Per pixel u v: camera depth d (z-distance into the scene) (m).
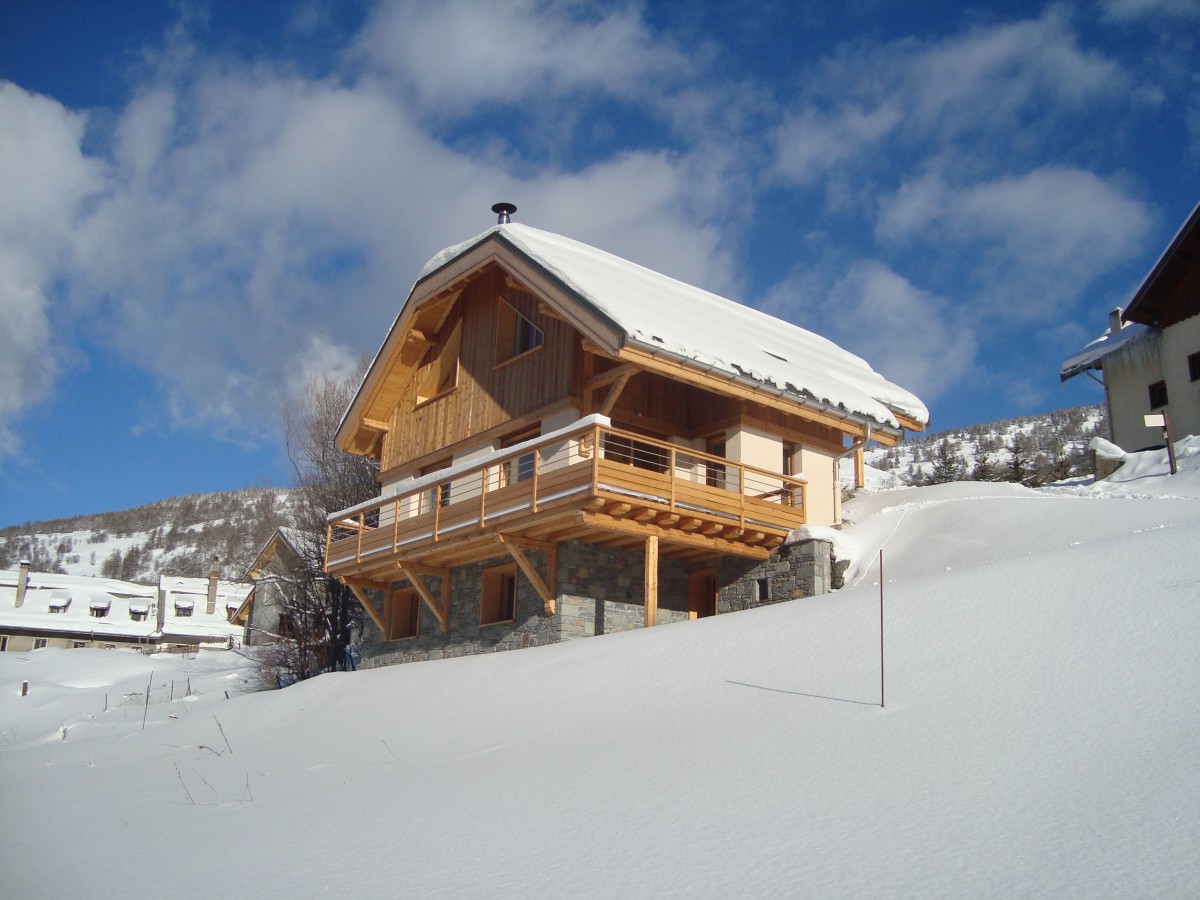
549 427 19.81
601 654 12.64
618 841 5.91
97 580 69.06
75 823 9.14
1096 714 6.81
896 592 11.27
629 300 18.52
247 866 6.47
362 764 10.52
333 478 33.81
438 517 20.11
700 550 19.67
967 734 6.97
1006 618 9.29
